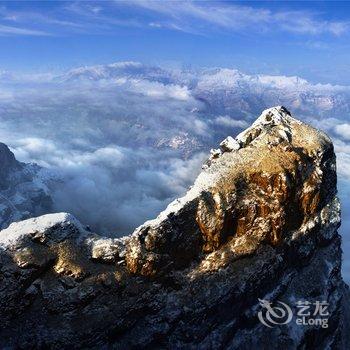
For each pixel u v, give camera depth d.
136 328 52.12
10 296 49.22
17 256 50.66
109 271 52.44
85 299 50.44
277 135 64.06
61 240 53.31
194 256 55.41
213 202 55.97
